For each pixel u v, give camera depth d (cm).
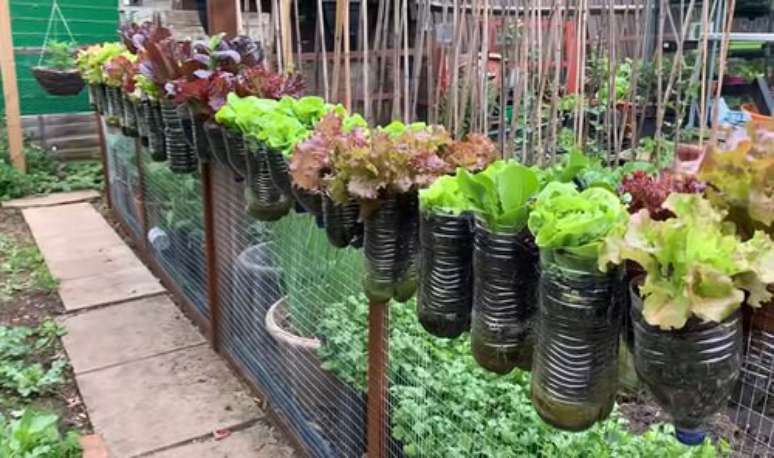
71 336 304
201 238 296
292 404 227
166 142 272
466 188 109
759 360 94
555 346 96
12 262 391
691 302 78
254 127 190
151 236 367
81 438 222
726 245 81
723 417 114
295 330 228
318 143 154
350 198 142
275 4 270
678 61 277
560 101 326
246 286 251
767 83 410
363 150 138
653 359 84
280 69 271
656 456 160
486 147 147
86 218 475
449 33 313
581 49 290
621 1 399
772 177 90
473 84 271
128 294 349
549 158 288
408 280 143
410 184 135
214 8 289
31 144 569
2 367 273
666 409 87
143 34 331
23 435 205
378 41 299
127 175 415
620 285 92
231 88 226
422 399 172
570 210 96
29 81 560
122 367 277
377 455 172
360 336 196
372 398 168
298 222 216
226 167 231
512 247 105
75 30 570
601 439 162
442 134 150
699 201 90
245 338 259
